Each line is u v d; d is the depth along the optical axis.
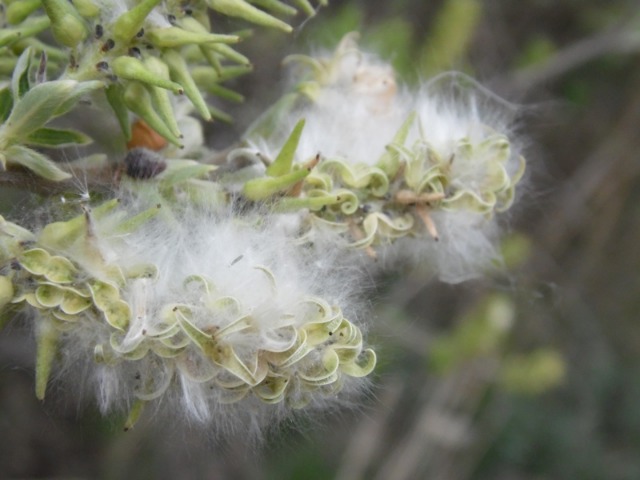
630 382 0.30
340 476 0.23
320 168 0.10
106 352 0.09
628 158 0.28
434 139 0.11
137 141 0.10
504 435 0.27
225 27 0.13
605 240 0.30
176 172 0.10
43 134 0.09
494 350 0.23
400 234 0.10
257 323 0.08
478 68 0.25
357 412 0.12
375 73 0.12
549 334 0.29
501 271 0.20
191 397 0.09
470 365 0.23
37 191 0.09
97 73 0.09
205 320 0.08
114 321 0.08
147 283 0.09
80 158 0.10
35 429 0.25
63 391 0.10
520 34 0.26
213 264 0.09
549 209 0.28
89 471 0.25
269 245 0.09
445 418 0.23
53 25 0.09
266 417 0.09
